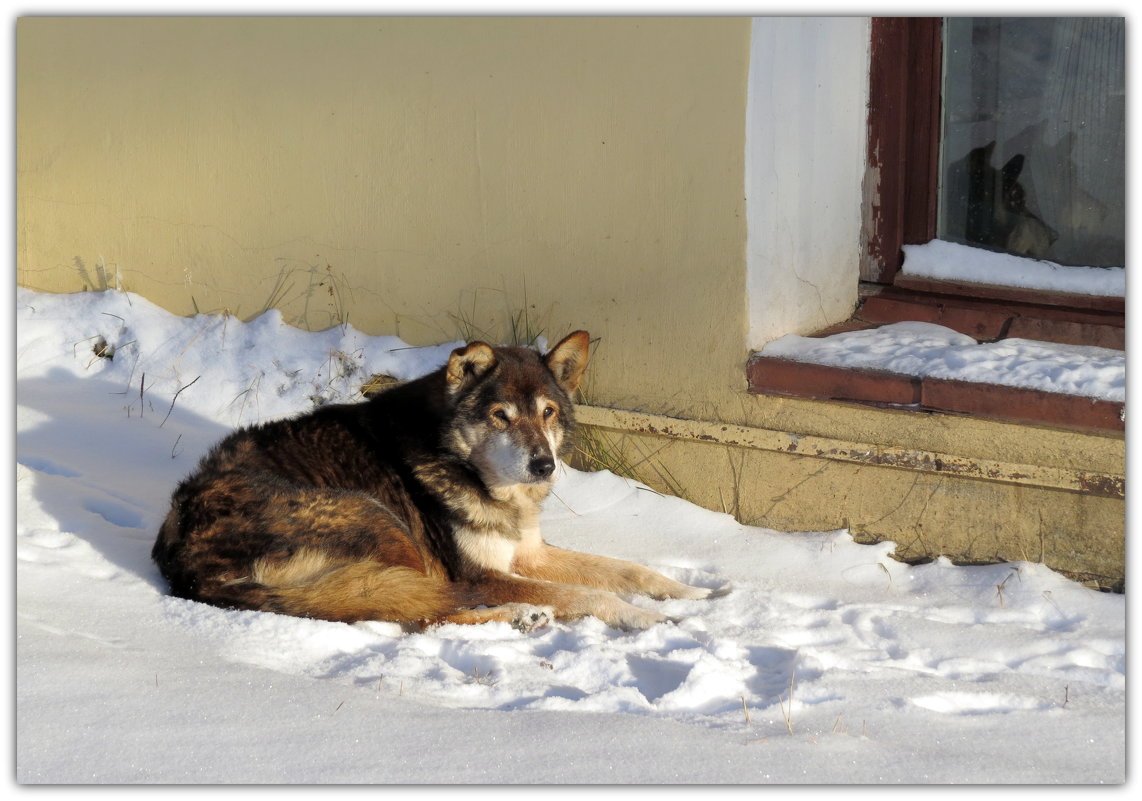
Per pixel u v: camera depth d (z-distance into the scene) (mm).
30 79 6695
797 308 5262
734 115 4781
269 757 2672
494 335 5691
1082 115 5145
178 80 6309
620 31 5016
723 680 3369
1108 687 3496
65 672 3027
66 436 5469
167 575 3869
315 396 5762
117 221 6695
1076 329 5047
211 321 6461
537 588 4199
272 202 6207
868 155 5531
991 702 3346
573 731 2879
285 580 3865
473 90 5484
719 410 5078
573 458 5441
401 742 2779
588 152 5223
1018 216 5383
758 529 5008
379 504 4164
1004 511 4516
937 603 4258
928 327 5312
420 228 5801
